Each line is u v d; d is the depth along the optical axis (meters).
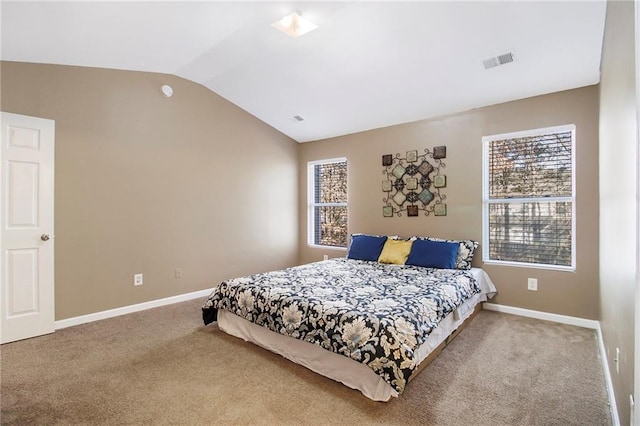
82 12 2.26
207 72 3.71
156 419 1.75
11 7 2.09
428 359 2.33
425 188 4.09
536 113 3.34
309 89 3.85
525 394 1.97
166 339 2.80
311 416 1.77
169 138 3.83
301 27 2.72
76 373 2.22
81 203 3.16
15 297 2.75
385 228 4.47
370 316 2.03
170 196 3.85
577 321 3.10
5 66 2.73
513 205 3.54
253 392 2.00
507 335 2.86
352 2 2.40
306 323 2.24
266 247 4.94
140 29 2.64
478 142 3.70
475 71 3.08
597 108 3.01
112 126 3.37
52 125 2.97
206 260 4.20
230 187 4.47
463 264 3.55
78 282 3.14
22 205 2.79
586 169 3.06
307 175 5.42
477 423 1.71
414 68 3.16
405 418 1.75
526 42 2.61
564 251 3.25
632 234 1.27
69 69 3.08
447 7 2.36
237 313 2.75
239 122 4.58
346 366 2.07
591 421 1.73
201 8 2.41
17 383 2.09
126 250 3.48
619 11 1.58
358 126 4.59
